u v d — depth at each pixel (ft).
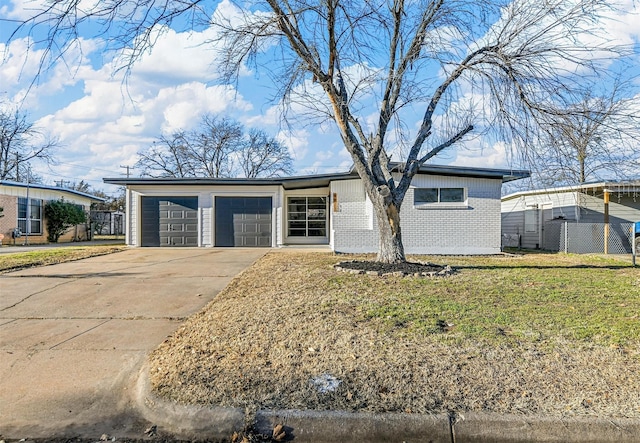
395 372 11.48
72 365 13.08
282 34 25.44
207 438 9.37
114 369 12.78
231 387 10.86
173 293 23.18
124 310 19.58
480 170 43.45
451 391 10.51
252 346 13.61
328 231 59.57
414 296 19.74
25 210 66.44
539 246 58.95
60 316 18.60
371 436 9.29
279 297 19.95
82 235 83.35
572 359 12.18
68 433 9.50
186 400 10.32
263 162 115.85
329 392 10.55
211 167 113.50
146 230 54.80
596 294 20.49
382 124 28.78
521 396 10.26
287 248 52.39
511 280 24.38
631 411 9.55
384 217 29.96
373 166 29.25
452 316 16.31
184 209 54.90
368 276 25.43
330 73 26.99
